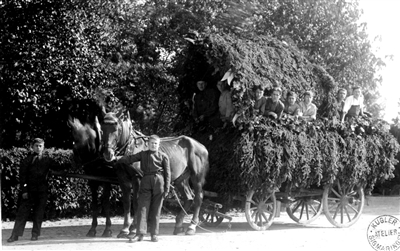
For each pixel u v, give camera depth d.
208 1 19.11
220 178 11.81
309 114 12.88
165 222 14.79
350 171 13.10
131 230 10.41
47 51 14.85
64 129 17.02
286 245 9.96
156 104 18.39
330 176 12.73
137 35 18.39
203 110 12.80
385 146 13.78
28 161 10.59
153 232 10.10
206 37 12.34
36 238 10.49
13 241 10.27
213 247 9.55
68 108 16.22
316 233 11.98
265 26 18.77
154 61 18.94
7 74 14.83
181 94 13.59
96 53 16.03
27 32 14.81
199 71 13.20
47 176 10.76
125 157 10.06
